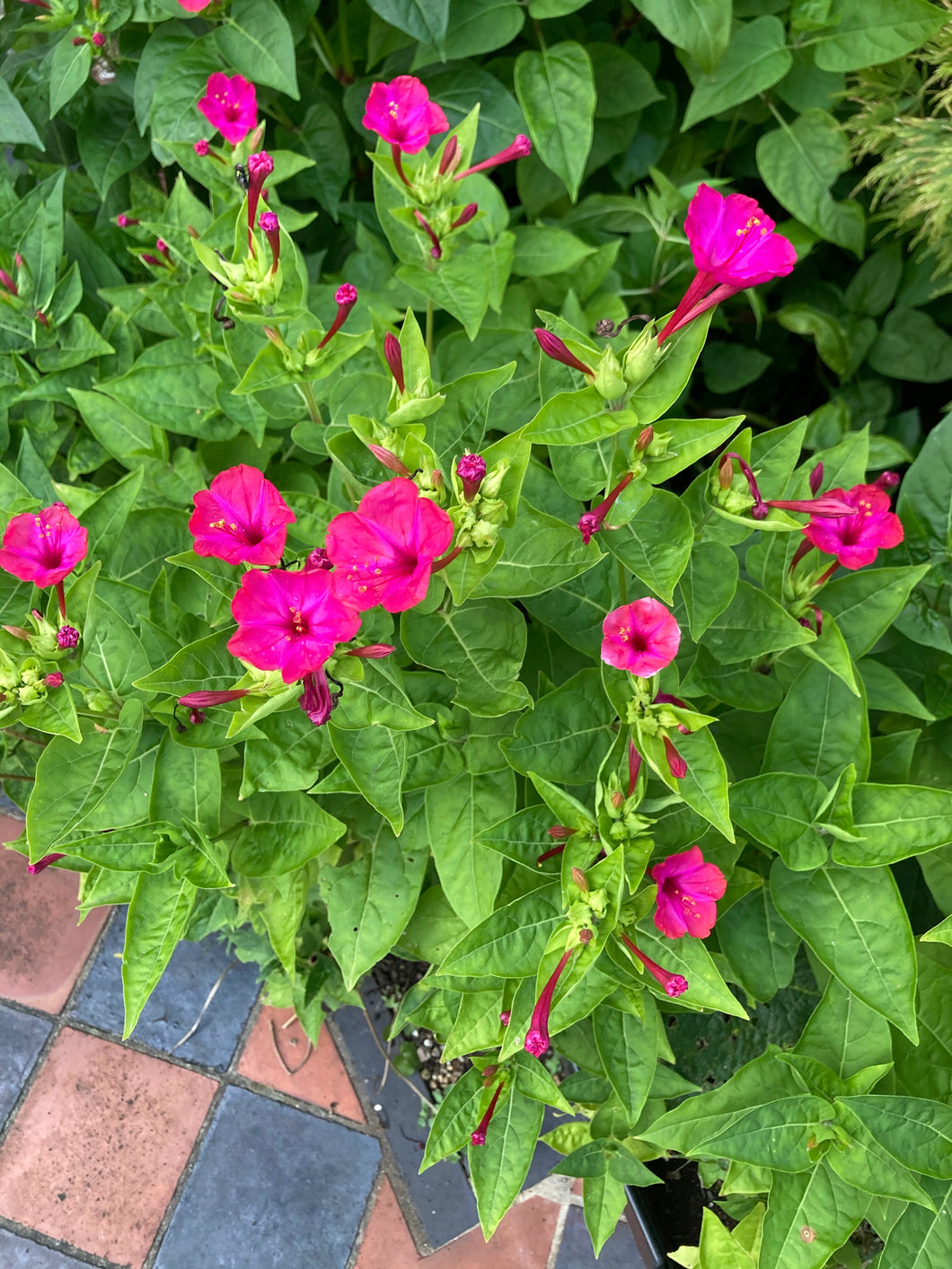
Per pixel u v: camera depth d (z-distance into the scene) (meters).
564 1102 0.62
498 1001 0.62
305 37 0.83
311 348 0.59
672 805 0.58
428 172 0.63
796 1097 0.60
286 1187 0.88
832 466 0.65
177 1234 0.87
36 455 0.71
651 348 0.50
